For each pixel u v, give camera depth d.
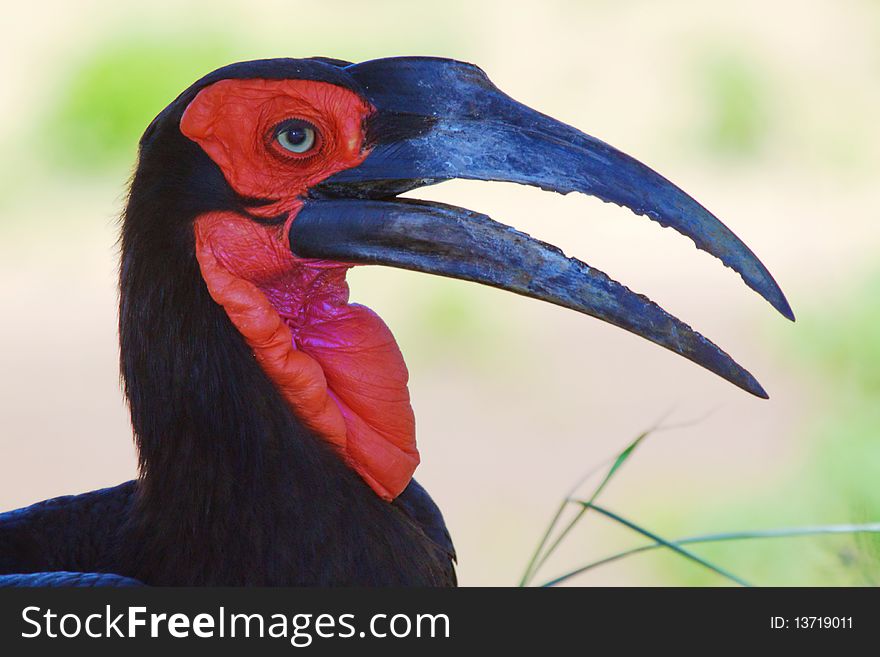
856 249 20.88
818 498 12.59
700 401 17.41
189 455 6.92
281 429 6.95
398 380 7.37
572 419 17.22
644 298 6.88
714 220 6.82
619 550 13.90
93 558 7.80
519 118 7.02
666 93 27.50
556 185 6.88
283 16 27.89
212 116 6.95
